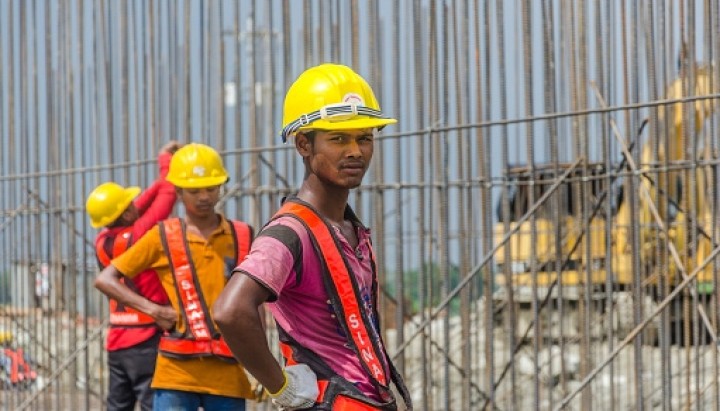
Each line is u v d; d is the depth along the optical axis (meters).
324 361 7.98
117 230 15.89
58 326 21.23
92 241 21.61
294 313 8.01
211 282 13.88
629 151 14.77
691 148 14.46
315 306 7.96
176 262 13.88
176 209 19.03
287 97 8.32
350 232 8.27
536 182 15.07
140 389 15.55
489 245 15.61
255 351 7.63
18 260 22.41
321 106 8.03
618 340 18.05
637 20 14.19
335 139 7.99
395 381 8.34
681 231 18.23
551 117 14.25
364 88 8.20
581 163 15.00
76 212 20.83
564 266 17.53
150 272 14.39
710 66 14.03
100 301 19.67
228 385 13.88
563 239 19.98
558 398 19.22
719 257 14.45
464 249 15.77
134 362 15.48
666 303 13.65
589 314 14.81
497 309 20.98
